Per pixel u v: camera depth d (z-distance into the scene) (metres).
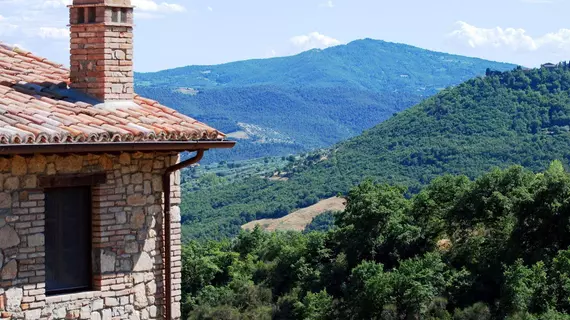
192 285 72.75
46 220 11.54
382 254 68.38
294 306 66.50
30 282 11.22
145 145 11.57
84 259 11.90
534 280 52.72
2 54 14.05
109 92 12.72
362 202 70.00
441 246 66.56
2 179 10.98
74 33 12.83
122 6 12.81
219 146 12.49
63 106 12.11
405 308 57.47
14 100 11.89
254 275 73.44
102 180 11.86
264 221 141.88
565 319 46.97
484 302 56.66
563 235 58.31
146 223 12.37
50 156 11.35
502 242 61.03
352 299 60.97
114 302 12.02
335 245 71.94
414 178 141.25
